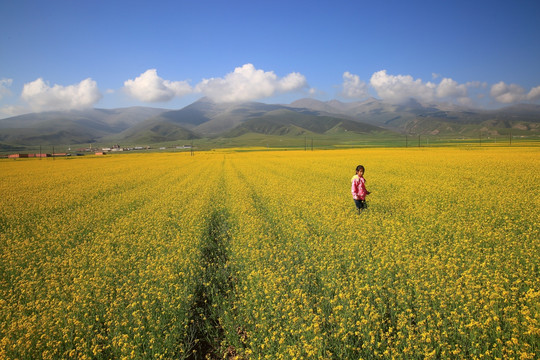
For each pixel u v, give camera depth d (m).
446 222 11.73
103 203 19.77
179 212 16.39
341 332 5.57
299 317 6.00
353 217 13.06
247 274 8.32
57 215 17.08
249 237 11.14
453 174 26.72
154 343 5.89
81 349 5.89
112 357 5.92
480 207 13.66
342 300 6.45
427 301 6.26
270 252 9.61
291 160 56.53
